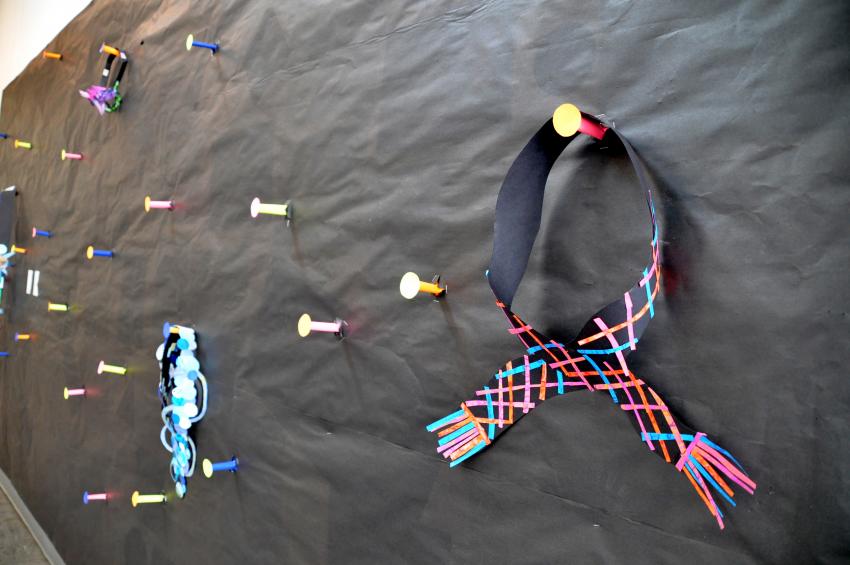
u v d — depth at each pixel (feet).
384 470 2.34
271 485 2.94
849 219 1.28
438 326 2.15
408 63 2.34
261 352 3.05
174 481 3.78
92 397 4.95
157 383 4.00
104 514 4.73
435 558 2.12
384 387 2.36
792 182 1.36
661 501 1.55
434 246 2.19
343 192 2.60
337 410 2.59
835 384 1.28
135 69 4.50
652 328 1.57
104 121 4.94
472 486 2.01
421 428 2.20
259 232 3.11
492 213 2.00
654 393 1.51
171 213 3.92
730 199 1.46
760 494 1.38
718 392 1.45
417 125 2.28
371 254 2.45
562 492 1.76
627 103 1.66
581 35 1.78
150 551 4.07
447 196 2.15
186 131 3.79
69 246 5.50
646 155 1.61
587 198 1.75
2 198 7.11
